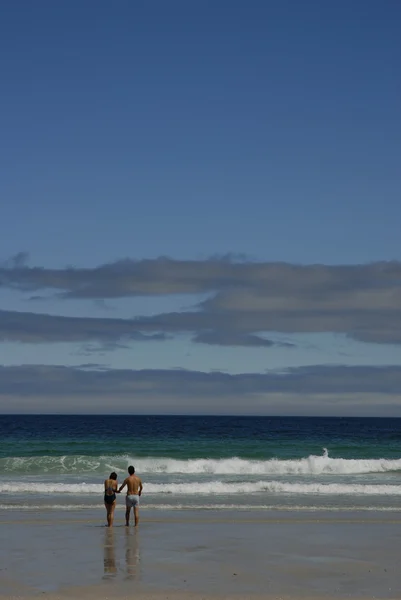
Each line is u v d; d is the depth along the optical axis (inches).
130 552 652.7
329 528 785.6
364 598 500.4
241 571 580.7
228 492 1091.3
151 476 1349.7
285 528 783.1
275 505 954.1
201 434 3316.9
